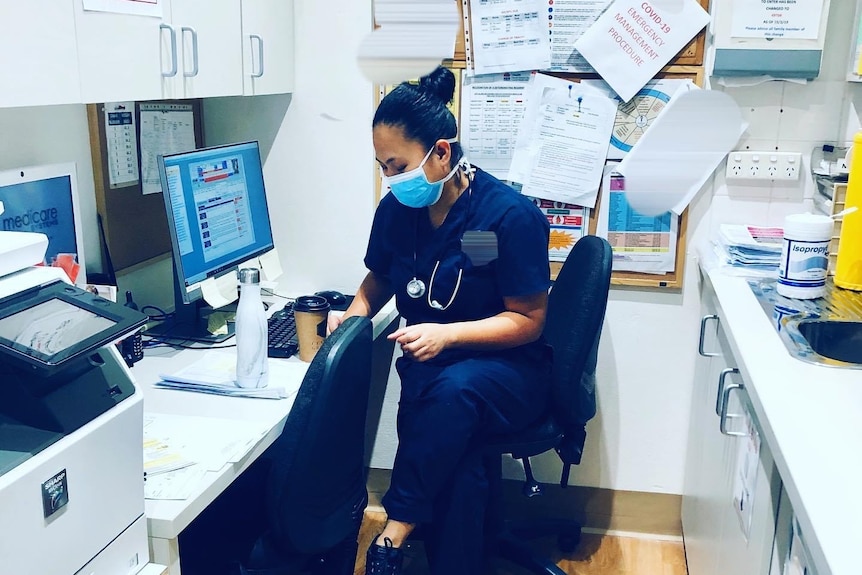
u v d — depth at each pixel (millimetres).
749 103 2291
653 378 2529
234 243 2184
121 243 2238
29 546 975
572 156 2398
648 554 2525
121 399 1156
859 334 1713
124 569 1177
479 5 2350
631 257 2445
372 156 2500
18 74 1295
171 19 1738
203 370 1819
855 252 1937
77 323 1102
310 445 1479
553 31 2330
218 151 2109
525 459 2211
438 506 1895
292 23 2434
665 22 2270
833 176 2127
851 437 1168
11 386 1045
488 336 1867
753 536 1411
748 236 2217
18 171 1722
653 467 2596
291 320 2178
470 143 2449
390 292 2189
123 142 2215
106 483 1113
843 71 2229
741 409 1608
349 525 1691
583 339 2004
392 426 2697
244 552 1580
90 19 1463
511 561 2369
